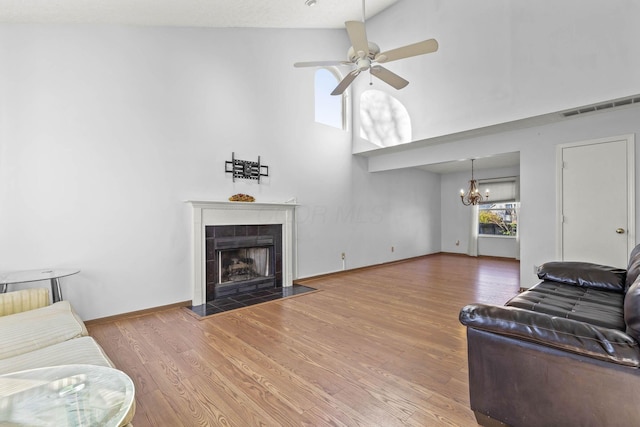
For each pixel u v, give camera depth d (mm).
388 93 5285
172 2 3111
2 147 2740
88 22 3139
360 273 5773
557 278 2807
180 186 3762
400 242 7215
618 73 3166
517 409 1482
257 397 1869
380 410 1742
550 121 3980
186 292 3795
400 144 5168
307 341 2682
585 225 3859
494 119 4055
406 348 2535
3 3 2463
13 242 2779
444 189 8703
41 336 1840
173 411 1739
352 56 2742
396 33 5051
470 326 1599
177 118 3748
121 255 3334
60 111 3008
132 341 2699
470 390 1619
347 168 5859
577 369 1331
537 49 3684
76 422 1040
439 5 4523
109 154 3271
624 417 1236
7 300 2273
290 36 4930
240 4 3590
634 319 1240
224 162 4152
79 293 3094
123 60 3369
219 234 4070
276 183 4727
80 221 3102
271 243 4625
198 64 3934
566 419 1359
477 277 5398
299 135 5055
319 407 1771
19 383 1272
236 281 4270
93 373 1354
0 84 2740
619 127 3617
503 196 7602
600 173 3750
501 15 3955
